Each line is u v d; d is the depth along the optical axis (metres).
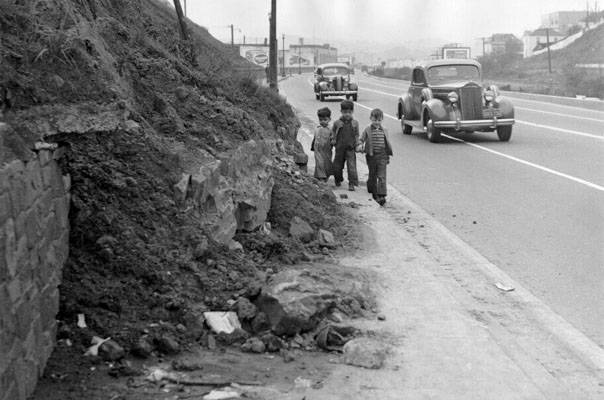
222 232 6.76
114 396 4.27
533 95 40.03
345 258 7.77
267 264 6.94
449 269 7.54
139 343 4.84
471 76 21.45
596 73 63.34
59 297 5.04
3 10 5.72
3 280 3.67
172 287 5.57
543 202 11.72
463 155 17.73
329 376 4.80
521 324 6.00
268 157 8.80
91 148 6.20
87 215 5.65
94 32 7.14
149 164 6.43
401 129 24.70
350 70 41.69
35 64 5.58
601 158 16.58
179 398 4.32
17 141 4.22
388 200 11.63
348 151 12.18
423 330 5.71
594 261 8.24
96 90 5.85
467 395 4.61
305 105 36.97
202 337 5.21
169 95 8.10
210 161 6.97
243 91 12.56
